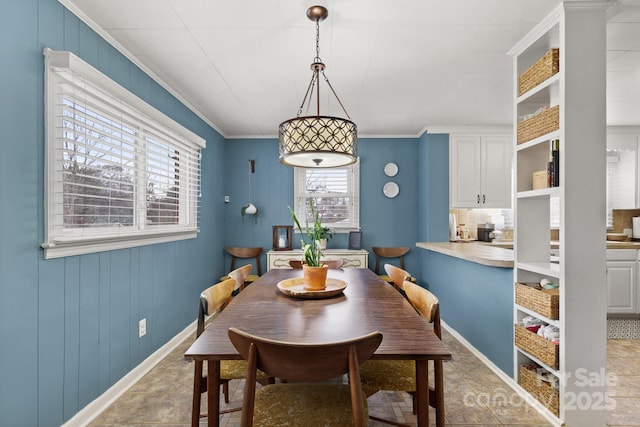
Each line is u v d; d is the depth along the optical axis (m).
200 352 1.11
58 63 1.58
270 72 2.58
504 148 4.09
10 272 1.40
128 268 2.25
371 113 3.59
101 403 1.95
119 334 2.14
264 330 1.31
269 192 4.52
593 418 1.76
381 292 1.96
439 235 4.11
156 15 1.85
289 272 2.67
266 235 4.50
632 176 4.01
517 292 2.16
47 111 1.58
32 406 1.51
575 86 1.76
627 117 3.65
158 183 2.72
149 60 2.38
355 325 1.37
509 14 1.86
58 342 1.66
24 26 1.47
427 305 1.57
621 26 1.94
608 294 3.58
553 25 1.87
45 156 1.58
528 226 2.20
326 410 1.21
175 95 2.96
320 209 4.52
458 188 4.07
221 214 4.34
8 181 1.40
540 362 1.92
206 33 2.04
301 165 2.08
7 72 1.39
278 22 1.92
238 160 4.52
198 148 3.45
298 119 1.68
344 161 1.95
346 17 1.87
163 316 2.74
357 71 2.57
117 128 2.08
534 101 2.19
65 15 1.71
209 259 3.87
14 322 1.42
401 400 2.05
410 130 4.30
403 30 2.01
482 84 2.82
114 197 2.18
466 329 2.96
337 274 2.60
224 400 2.03
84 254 1.83
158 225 2.73
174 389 2.18
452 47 2.21
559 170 1.81
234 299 1.79
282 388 1.35
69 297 1.73
